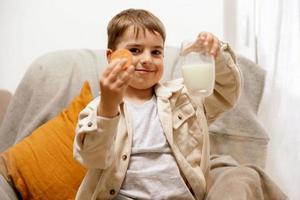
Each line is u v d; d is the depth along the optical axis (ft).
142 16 4.25
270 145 6.14
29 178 4.59
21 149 4.72
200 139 4.25
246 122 5.25
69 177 4.66
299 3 5.95
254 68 5.41
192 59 3.83
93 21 6.55
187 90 4.07
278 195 4.25
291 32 6.02
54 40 6.56
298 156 6.14
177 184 3.94
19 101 5.38
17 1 6.56
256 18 6.14
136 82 4.17
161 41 4.23
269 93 6.07
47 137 4.82
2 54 6.59
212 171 4.51
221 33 6.36
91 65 5.50
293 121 6.11
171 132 4.08
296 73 6.04
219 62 3.96
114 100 3.34
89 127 3.43
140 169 3.93
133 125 4.07
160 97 4.25
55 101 5.21
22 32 6.56
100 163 3.61
